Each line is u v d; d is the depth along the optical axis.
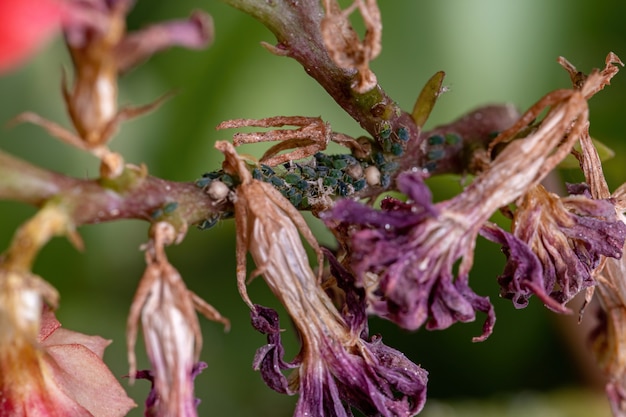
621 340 0.14
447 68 0.18
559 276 0.14
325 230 0.17
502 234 0.14
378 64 0.18
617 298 0.14
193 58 0.17
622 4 0.18
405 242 0.13
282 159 0.14
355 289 0.14
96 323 0.17
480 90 0.18
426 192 0.13
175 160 0.17
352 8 0.13
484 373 0.17
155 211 0.13
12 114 0.17
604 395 0.17
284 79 0.17
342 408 0.14
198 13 0.12
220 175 0.14
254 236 0.14
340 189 0.15
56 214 0.13
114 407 0.14
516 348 0.17
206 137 0.17
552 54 0.18
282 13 0.14
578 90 0.14
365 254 0.13
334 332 0.14
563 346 0.17
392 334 0.17
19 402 0.13
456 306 0.13
